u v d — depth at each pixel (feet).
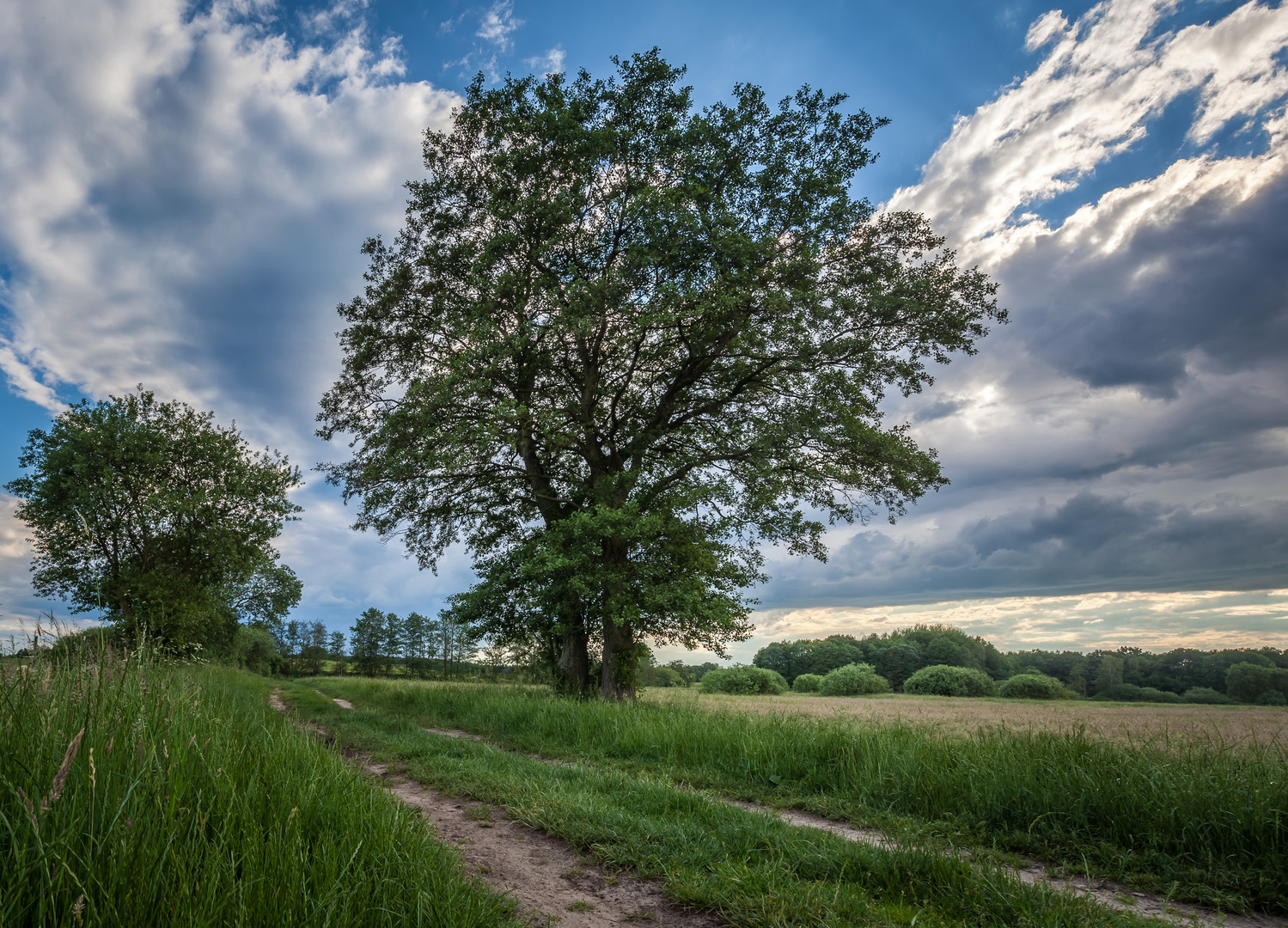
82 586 83.97
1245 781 16.21
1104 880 14.40
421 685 67.72
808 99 58.80
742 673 164.45
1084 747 20.13
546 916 11.05
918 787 20.54
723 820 17.01
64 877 6.76
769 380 60.95
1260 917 12.39
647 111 60.39
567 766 25.63
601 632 61.82
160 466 89.30
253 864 8.04
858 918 10.97
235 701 25.18
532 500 66.39
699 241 53.78
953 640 279.49
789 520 58.29
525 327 54.95
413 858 10.24
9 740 9.23
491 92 60.64
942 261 55.88
